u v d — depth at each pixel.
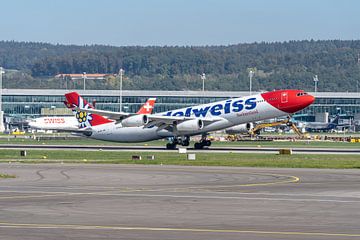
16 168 179.00
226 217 93.31
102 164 194.75
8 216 93.12
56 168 179.00
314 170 173.00
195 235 79.19
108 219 91.00
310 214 96.31
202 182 141.75
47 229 82.62
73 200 111.19
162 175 158.12
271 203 108.00
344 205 105.88
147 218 92.06
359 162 197.50
